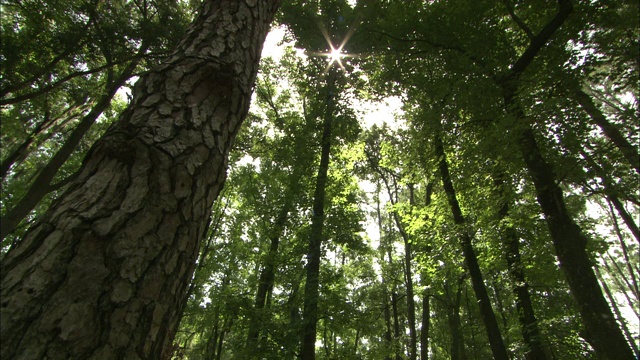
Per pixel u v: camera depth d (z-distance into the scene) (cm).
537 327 866
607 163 621
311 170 1281
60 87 1389
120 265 107
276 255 1129
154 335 112
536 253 932
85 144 1798
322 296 989
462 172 913
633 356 553
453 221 1114
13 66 1018
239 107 184
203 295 1622
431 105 959
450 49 915
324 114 1298
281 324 912
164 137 138
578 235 668
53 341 89
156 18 1395
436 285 1380
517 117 701
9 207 1484
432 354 2423
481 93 805
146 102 150
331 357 1012
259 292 1217
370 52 1066
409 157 1109
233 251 1625
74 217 108
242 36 207
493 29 907
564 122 637
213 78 171
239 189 1568
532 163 731
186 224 132
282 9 1240
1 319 87
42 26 1072
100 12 1103
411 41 948
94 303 99
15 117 1517
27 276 96
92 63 1288
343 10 1151
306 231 1096
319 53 1291
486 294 919
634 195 639
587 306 613
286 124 1397
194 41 187
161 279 117
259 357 849
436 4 894
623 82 620
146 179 125
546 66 770
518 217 843
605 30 689
